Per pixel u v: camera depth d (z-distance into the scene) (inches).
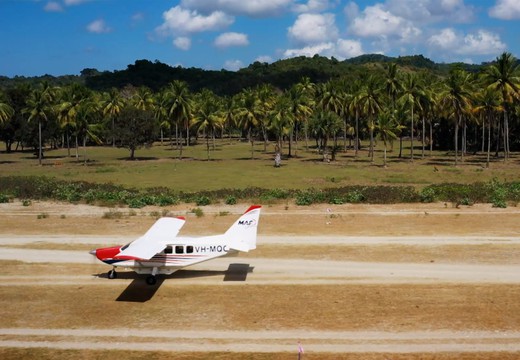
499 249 1266.0
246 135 7342.5
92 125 4077.3
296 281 1035.9
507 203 1900.8
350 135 5428.2
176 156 4645.7
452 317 847.7
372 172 3181.6
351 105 4168.3
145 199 1937.7
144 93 5684.1
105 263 1113.4
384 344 751.1
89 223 1599.4
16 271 1107.3
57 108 4347.9
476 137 4692.4
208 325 821.9
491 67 3459.6
